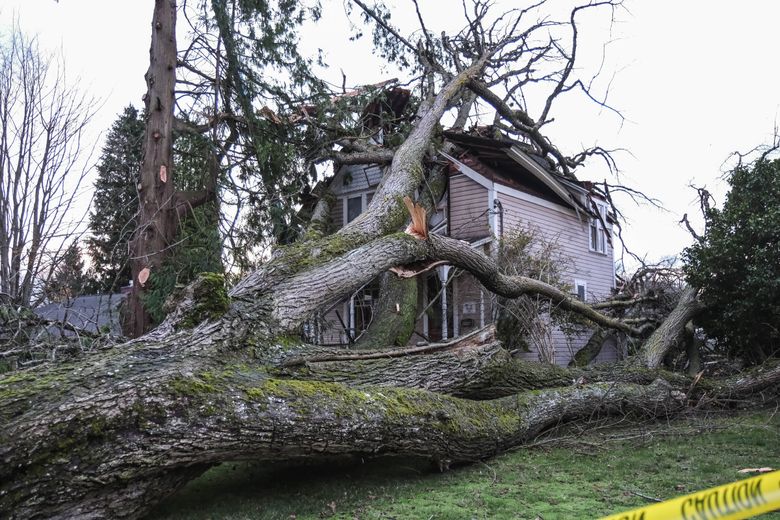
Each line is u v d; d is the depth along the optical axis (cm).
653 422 838
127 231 1073
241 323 544
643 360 1039
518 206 1533
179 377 433
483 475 573
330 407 489
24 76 1282
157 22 1045
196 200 1090
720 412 894
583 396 771
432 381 671
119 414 388
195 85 1198
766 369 937
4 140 1239
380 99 1523
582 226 1802
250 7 1186
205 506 469
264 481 554
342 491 511
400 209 928
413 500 483
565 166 1714
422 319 1482
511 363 810
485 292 1266
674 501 187
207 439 420
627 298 1421
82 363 436
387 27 1545
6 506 341
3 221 1211
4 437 348
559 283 1274
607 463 610
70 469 362
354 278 691
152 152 1021
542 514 436
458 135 1460
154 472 404
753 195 996
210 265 1013
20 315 708
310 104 1384
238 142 1255
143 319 962
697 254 1054
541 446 698
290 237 1252
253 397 454
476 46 1605
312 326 1104
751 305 959
